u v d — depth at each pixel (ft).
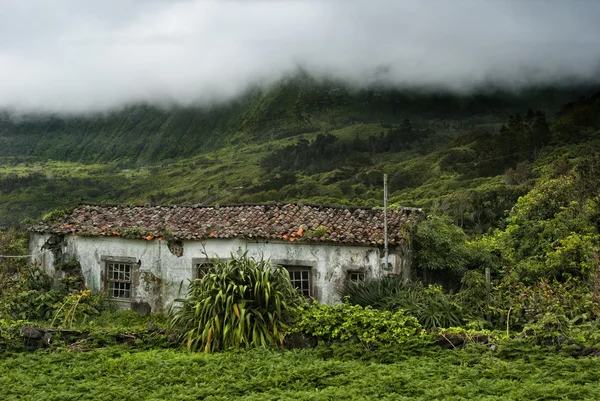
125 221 70.49
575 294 47.06
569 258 65.92
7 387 33.50
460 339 38.81
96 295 65.62
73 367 37.96
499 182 189.16
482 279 51.83
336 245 62.03
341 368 34.65
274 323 42.01
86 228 68.85
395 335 39.75
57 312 57.52
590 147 192.54
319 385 32.53
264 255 63.77
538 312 43.24
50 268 71.20
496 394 28.55
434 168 262.67
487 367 33.22
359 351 38.55
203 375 34.60
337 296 61.67
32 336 44.01
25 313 58.85
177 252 65.62
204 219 69.21
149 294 66.18
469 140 307.17
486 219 145.69
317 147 443.32
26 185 437.17
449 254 68.54
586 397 26.78
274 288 43.83
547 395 27.27
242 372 34.91
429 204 173.27
